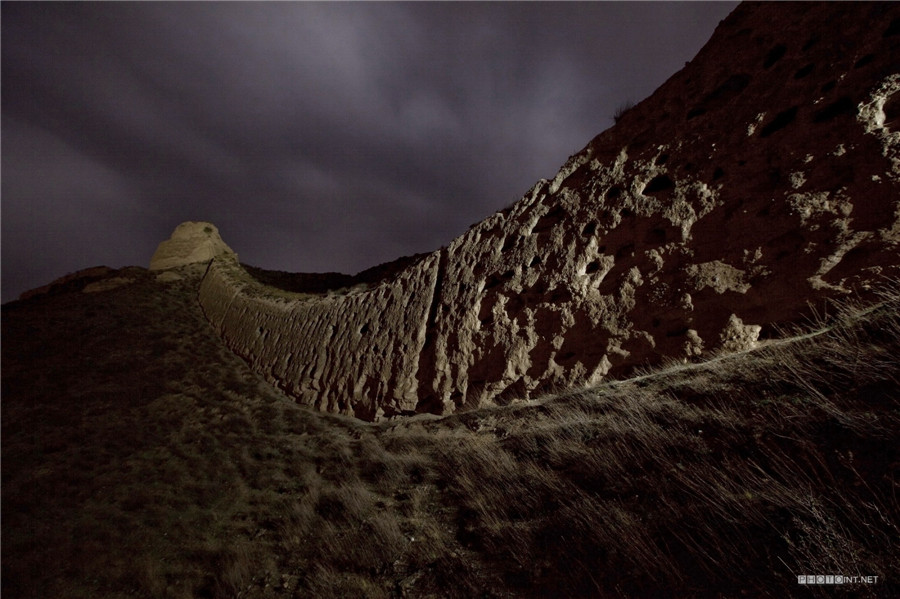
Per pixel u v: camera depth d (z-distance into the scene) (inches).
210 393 573.9
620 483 135.7
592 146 317.1
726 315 189.0
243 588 177.5
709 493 108.7
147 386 585.9
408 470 245.8
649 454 141.5
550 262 290.4
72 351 725.3
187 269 1391.5
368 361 423.2
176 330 898.7
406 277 446.9
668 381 185.8
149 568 207.8
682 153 240.4
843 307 150.8
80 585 202.1
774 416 124.6
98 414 494.9
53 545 240.1
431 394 337.1
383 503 215.5
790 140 187.3
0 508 289.6
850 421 103.7
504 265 328.2
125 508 283.3
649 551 101.1
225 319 890.1
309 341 560.4
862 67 170.1
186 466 354.6
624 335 228.7
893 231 144.9
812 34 196.1
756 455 112.7
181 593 187.8
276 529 229.6
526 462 186.4
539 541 130.9
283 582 173.6
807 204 171.6
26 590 201.5
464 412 299.1
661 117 268.5
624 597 93.9
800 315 165.5
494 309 312.8
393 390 370.0
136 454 388.5
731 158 211.5
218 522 255.0
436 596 127.2
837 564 71.8
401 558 156.5
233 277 1009.5
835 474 91.9
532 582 115.3
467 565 136.3
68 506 292.0
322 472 301.6
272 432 425.1
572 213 296.2
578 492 143.9
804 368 137.4
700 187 219.8
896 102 156.6
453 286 367.9
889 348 120.2
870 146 157.9
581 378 239.8
